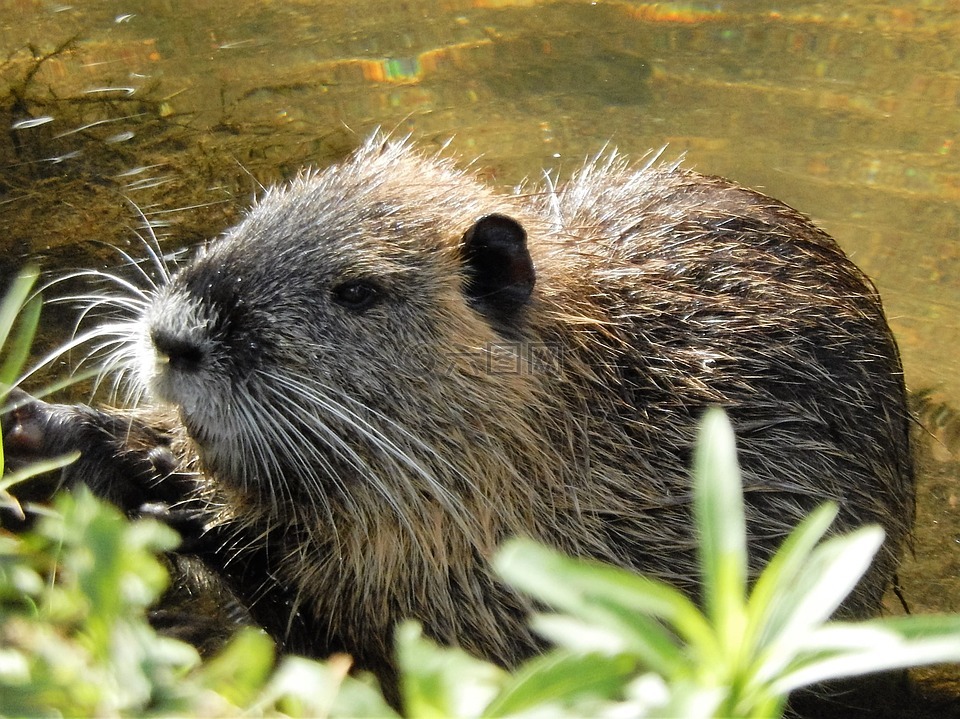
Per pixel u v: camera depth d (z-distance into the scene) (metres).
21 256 8.31
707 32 11.25
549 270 5.57
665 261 6.16
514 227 5.24
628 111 10.34
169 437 5.89
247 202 9.05
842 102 10.45
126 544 2.92
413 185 5.54
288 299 5.02
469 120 10.19
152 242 8.56
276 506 5.43
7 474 5.62
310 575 5.71
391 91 10.47
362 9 11.43
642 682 2.66
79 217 8.76
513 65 10.82
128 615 2.87
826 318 6.34
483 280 5.36
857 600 6.23
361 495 5.33
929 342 8.75
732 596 2.58
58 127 9.70
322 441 5.14
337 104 10.28
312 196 5.40
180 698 2.68
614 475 5.65
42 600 3.59
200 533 5.88
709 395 5.84
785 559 2.60
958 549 7.73
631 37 11.20
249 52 10.83
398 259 5.20
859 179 9.77
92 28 11.02
